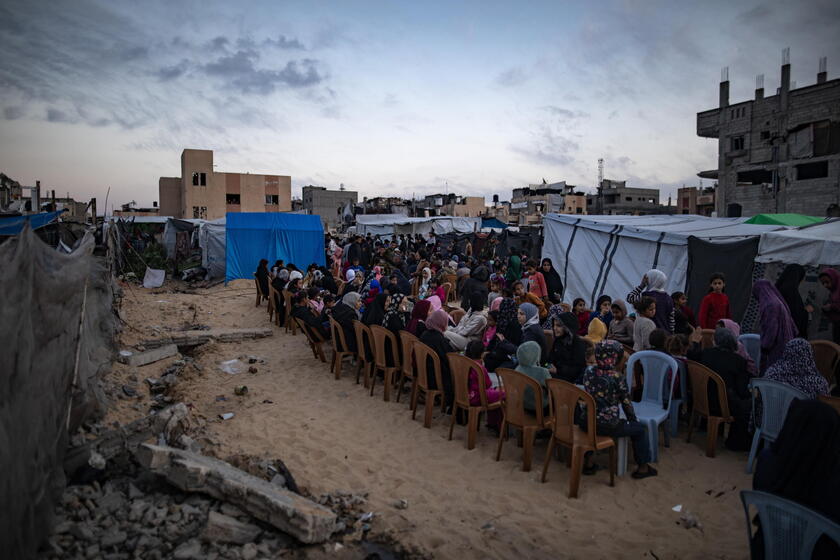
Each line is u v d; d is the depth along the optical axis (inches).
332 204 2847.0
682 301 322.0
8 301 120.6
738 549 154.4
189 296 636.1
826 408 114.8
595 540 159.6
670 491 189.9
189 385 313.1
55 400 159.9
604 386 185.5
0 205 680.4
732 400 214.7
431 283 486.3
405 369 277.9
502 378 211.8
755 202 1294.3
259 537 154.4
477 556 151.4
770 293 256.1
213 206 2217.0
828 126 1161.4
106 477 179.9
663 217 537.3
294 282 478.6
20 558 119.6
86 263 224.5
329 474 203.9
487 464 212.7
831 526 105.1
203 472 168.2
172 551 145.4
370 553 153.1
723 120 1360.7
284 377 341.1
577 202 2942.9
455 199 3063.5
